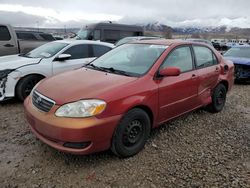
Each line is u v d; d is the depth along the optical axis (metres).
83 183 3.12
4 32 8.90
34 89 3.90
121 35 17.44
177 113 4.45
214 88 5.40
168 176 3.30
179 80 4.31
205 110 5.82
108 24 16.86
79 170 3.36
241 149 4.07
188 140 4.32
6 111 5.45
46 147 3.89
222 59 5.73
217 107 5.66
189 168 3.48
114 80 3.72
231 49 11.12
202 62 5.06
